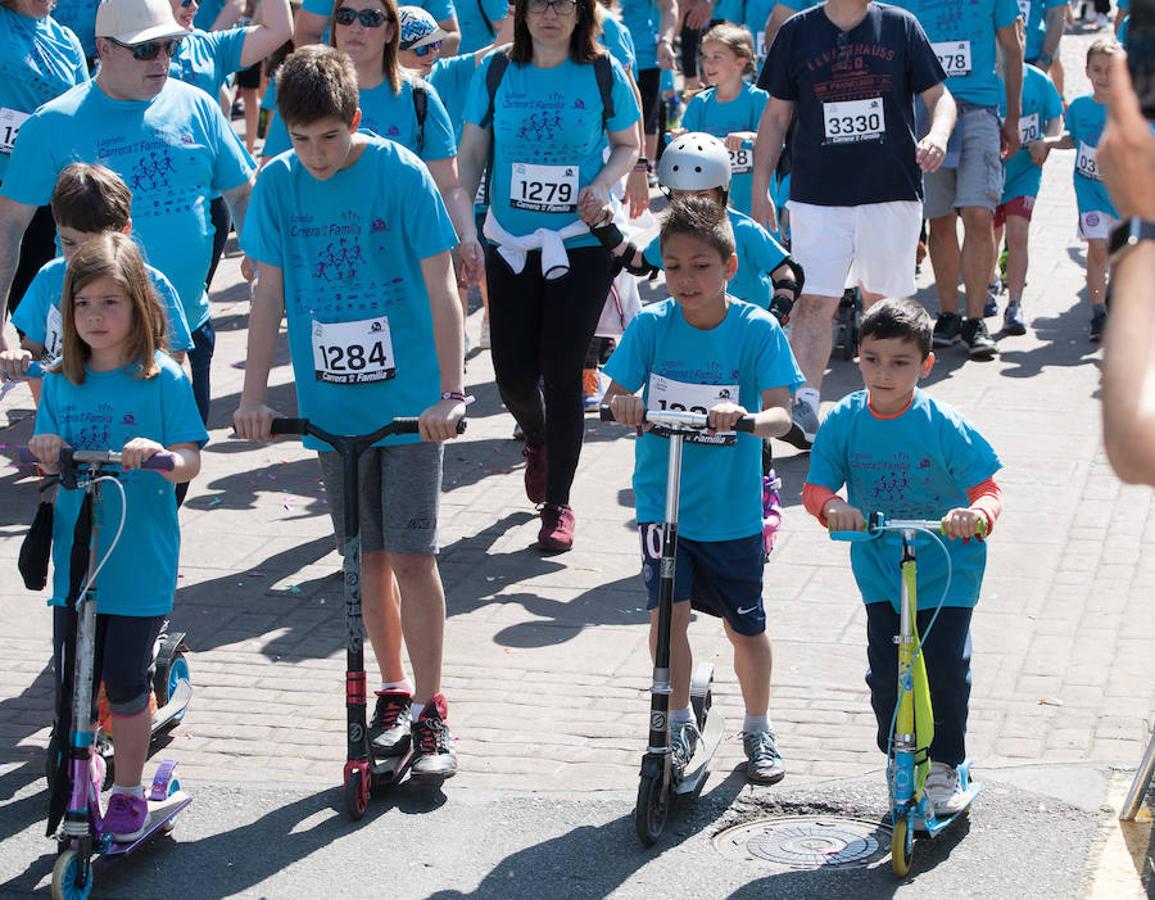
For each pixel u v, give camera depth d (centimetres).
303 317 524
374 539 532
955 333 1052
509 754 544
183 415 481
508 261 721
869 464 481
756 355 511
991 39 995
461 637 641
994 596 664
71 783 455
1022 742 539
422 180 511
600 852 482
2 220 623
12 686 610
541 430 769
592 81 709
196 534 765
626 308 884
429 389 530
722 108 998
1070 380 973
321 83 480
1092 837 479
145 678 480
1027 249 1072
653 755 482
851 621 648
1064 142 1051
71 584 463
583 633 646
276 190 515
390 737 534
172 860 484
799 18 843
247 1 1467
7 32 763
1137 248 162
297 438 919
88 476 458
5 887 471
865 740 548
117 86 611
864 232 846
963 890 454
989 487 467
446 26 1020
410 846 489
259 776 535
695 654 622
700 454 507
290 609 676
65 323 475
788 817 502
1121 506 764
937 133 827
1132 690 576
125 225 536
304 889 467
